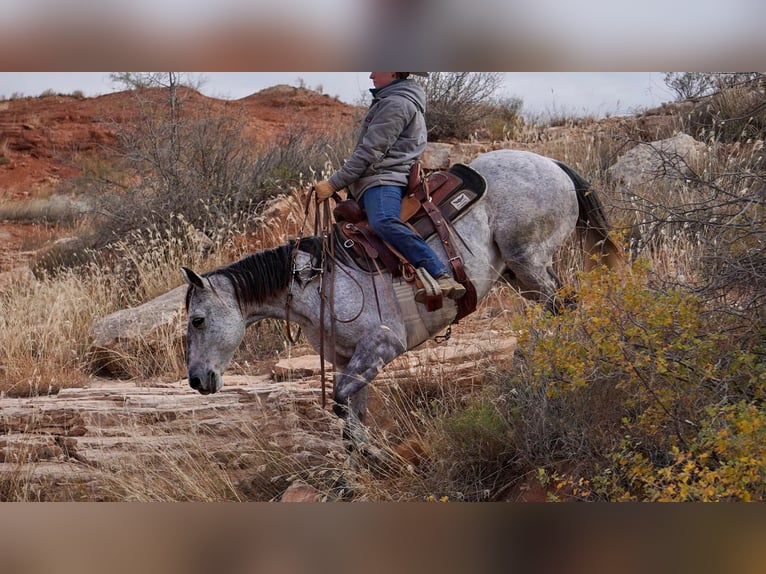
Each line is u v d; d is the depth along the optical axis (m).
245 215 10.63
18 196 21.41
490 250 5.29
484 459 4.86
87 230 12.77
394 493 4.83
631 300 4.08
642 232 6.46
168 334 8.08
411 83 5.13
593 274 4.31
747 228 4.19
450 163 10.60
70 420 6.52
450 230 5.09
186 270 4.93
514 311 6.20
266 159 11.66
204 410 6.21
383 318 4.96
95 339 8.32
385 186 5.01
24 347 8.45
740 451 3.40
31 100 26.33
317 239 5.16
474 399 5.35
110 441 6.04
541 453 4.72
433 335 5.25
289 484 5.38
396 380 5.75
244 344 8.08
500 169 5.37
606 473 4.10
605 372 4.37
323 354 4.96
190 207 10.84
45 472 5.84
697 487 3.57
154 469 5.57
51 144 23.97
